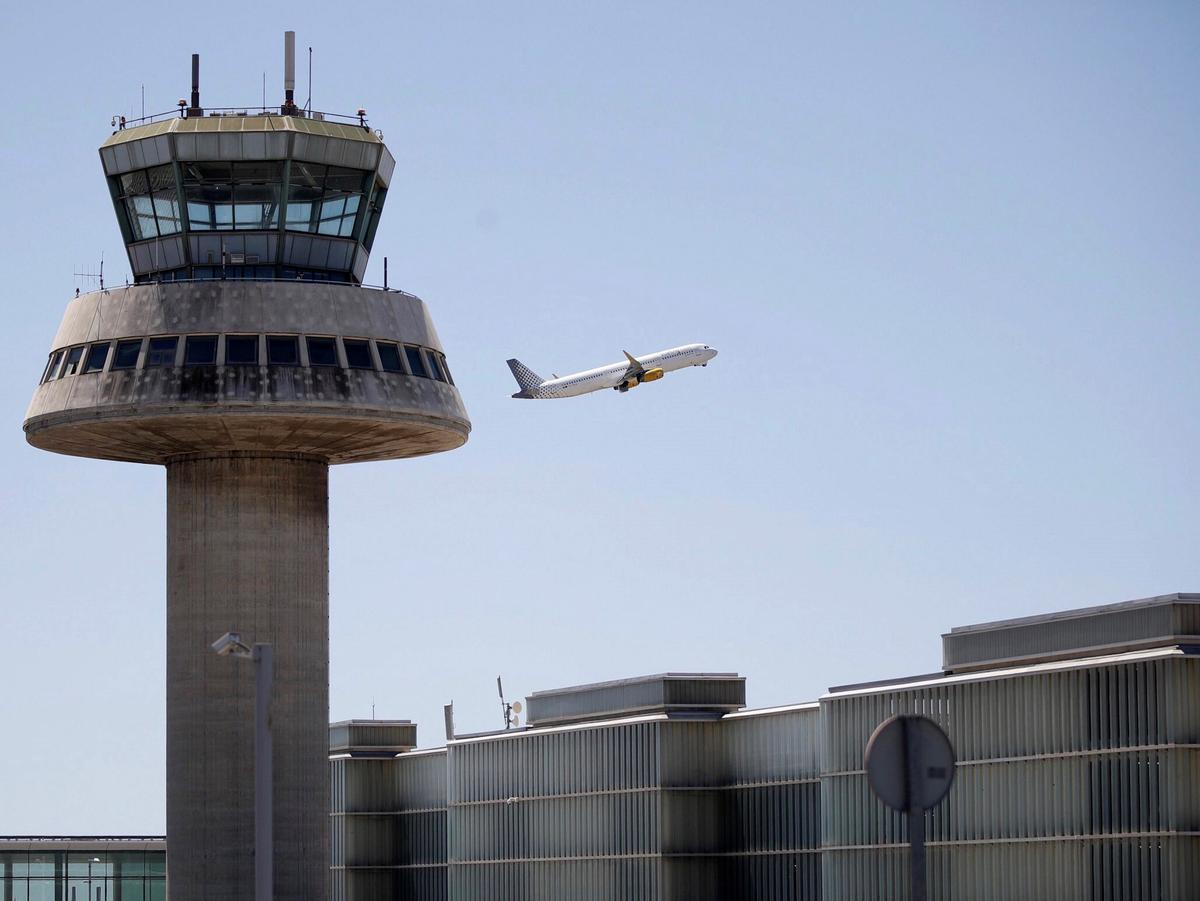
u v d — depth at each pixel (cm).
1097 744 18450
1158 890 17562
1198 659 17725
